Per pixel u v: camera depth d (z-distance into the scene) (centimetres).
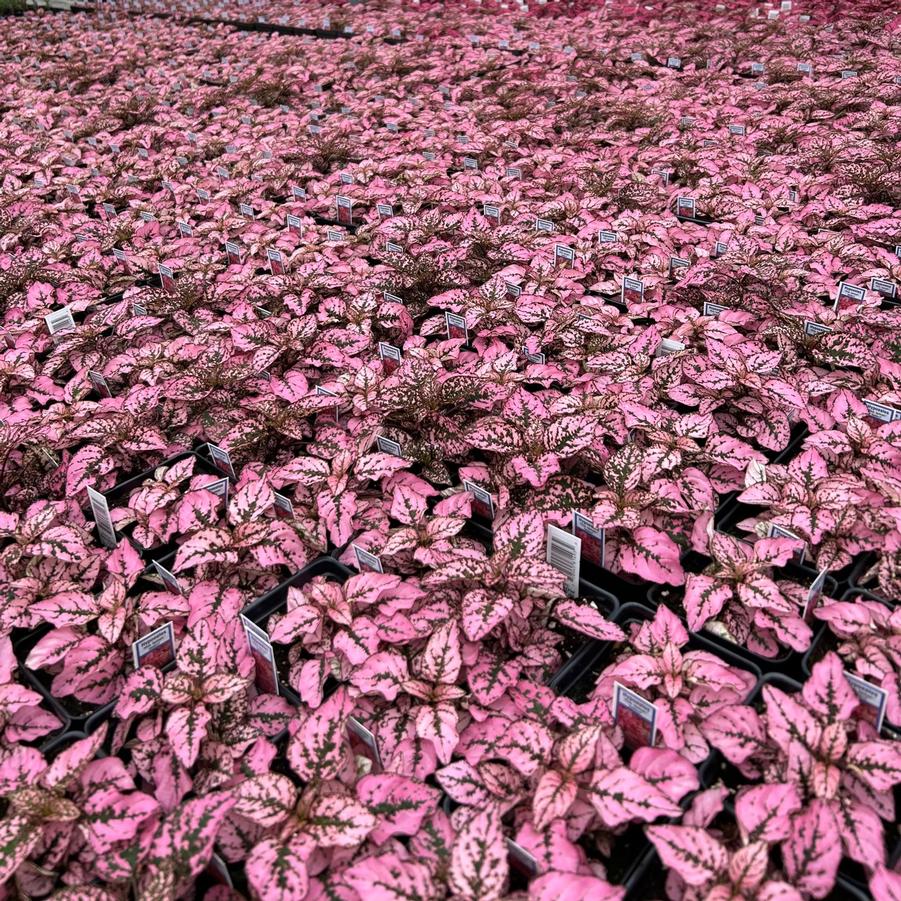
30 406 77
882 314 79
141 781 48
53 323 89
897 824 44
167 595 56
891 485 57
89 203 135
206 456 74
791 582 56
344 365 79
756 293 86
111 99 183
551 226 105
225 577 60
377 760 47
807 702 46
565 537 55
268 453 72
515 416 67
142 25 272
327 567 61
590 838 44
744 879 37
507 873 40
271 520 63
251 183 128
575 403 68
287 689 53
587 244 99
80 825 42
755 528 61
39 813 43
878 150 117
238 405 75
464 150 134
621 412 68
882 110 134
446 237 107
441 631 51
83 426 70
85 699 52
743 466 63
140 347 88
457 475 71
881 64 160
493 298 86
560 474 64
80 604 55
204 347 82
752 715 46
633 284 89
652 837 39
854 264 92
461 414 73
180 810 41
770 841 39
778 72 165
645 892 42
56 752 50
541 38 207
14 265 100
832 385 70
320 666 51
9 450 67
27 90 196
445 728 46
